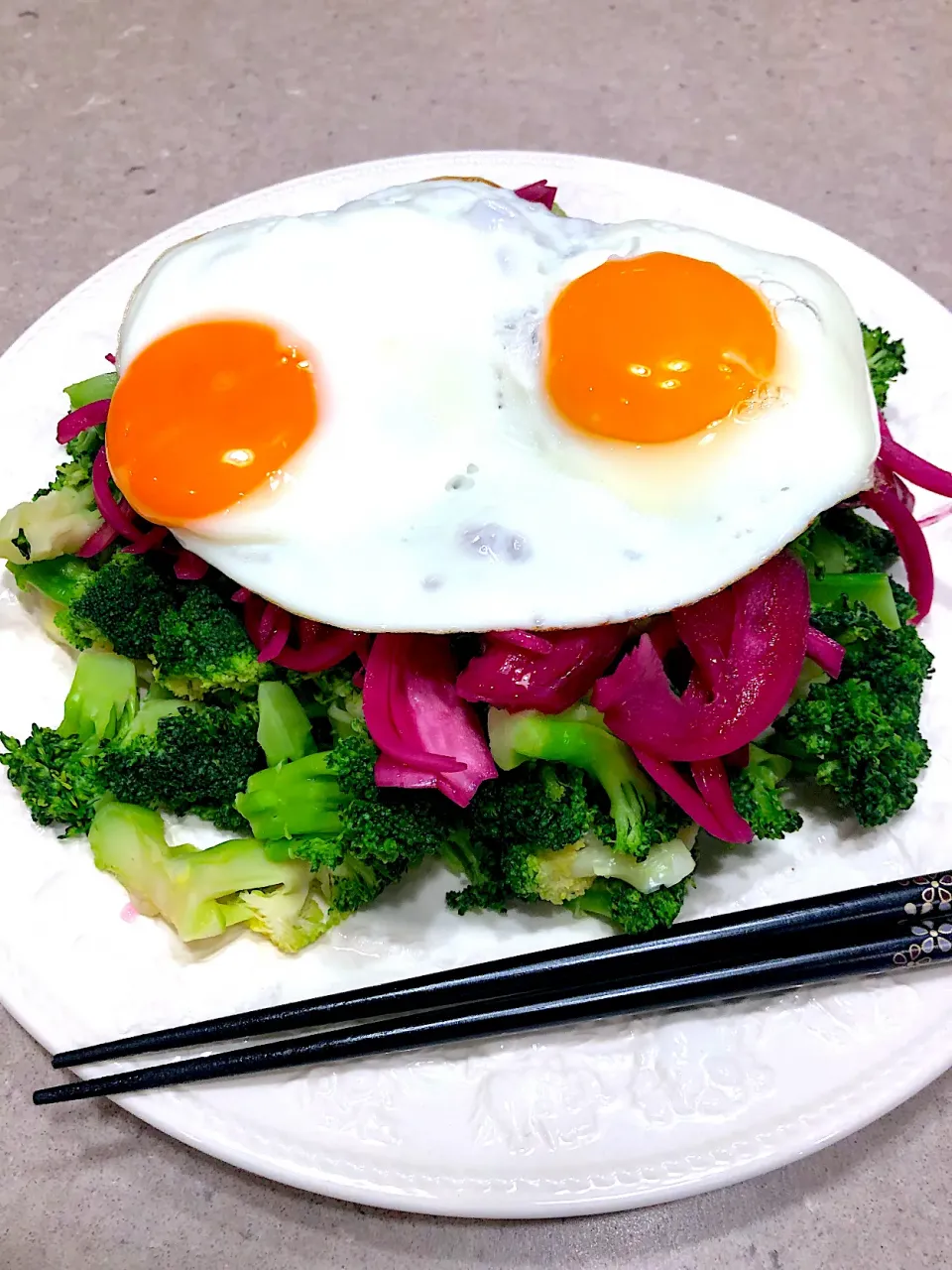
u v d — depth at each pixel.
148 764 0.23
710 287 0.22
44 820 0.23
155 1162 0.23
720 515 0.21
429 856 0.24
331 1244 0.22
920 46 0.42
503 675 0.21
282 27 0.43
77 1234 0.22
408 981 0.21
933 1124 0.23
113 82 0.41
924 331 0.29
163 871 0.23
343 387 0.22
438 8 0.43
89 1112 0.24
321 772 0.23
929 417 0.28
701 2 0.43
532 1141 0.21
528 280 0.23
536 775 0.22
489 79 0.41
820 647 0.23
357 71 0.42
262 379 0.22
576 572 0.21
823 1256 0.22
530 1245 0.22
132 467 0.22
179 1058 0.22
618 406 0.21
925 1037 0.21
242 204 0.32
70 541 0.25
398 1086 0.21
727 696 0.22
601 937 0.23
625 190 0.32
